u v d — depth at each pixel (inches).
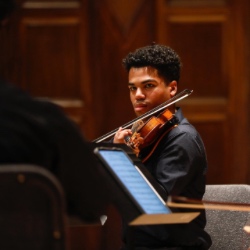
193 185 357.4
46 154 218.8
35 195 207.6
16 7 253.6
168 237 340.8
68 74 633.6
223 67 631.8
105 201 226.8
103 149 286.5
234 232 368.8
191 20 630.5
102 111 633.0
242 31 630.5
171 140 355.9
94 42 633.0
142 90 374.6
